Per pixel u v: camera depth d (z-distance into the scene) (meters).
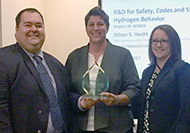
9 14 2.53
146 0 3.07
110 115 2.03
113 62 2.08
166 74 1.96
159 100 1.94
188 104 1.86
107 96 1.91
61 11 3.29
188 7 2.99
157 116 1.94
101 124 2.01
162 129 1.92
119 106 2.07
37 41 1.89
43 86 1.85
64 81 2.07
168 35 1.96
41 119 1.79
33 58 1.92
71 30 3.28
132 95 2.02
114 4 3.13
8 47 1.90
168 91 1.92
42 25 1.93
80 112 2.08
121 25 3.13
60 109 1.93
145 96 2.04
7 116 1.71
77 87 2.10
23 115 1.75
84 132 2.06
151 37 2.05
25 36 1.87
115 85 2.04
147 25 3.08
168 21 3.04
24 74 1.79
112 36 3.15
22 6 2.77
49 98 1.86
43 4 3.27
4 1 2.45
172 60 1.97
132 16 3.11
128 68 2.10
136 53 3.11
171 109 1.92
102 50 2.14
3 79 1.72
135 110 2.20
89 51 2.16
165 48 1.97
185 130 1.84
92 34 2.07
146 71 2.12
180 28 3.01
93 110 2.04
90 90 2.04
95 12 2.05
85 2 3.22
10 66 1.76
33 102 1.78
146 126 2.02
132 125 2.13
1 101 1.70
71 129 2.12
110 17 3.14
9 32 2.54
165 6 3.03
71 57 2.20
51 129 1.85
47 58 2.05
